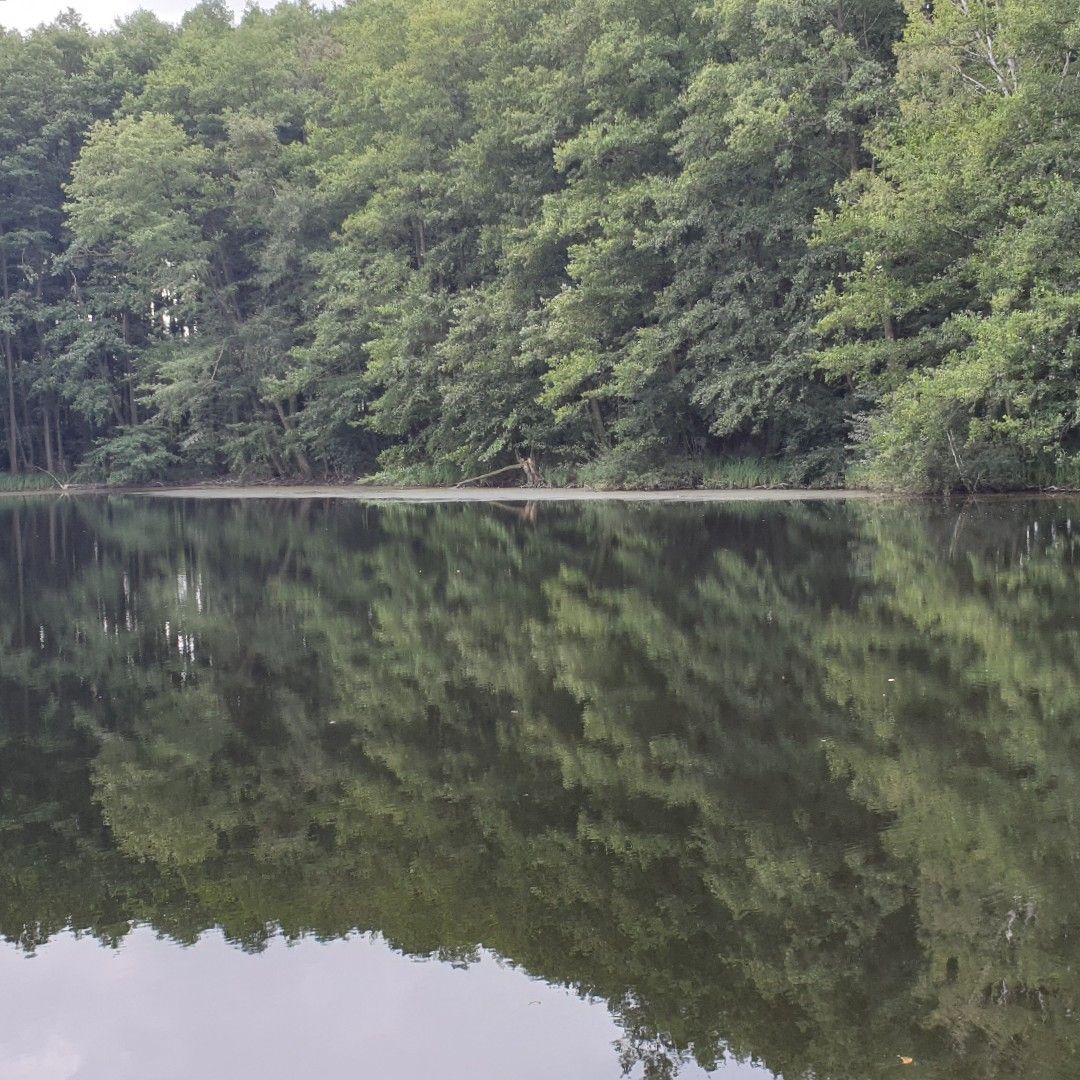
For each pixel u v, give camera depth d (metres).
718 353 23.16
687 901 3.59
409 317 29.33
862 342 20.73
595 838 4.16
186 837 4.36
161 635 8.91
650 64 24.61
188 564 14.05
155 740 5.80
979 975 3.04
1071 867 3.66
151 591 11.59
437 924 3.51
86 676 7.43
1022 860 3.73
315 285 35.22
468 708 6.15
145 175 35.22
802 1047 2.74
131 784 5.05
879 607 8.45
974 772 4.60
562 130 27.56
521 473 30.84
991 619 7.74
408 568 12.53
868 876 3.68
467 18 30.56
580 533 15.56
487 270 30.81
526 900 3.65
